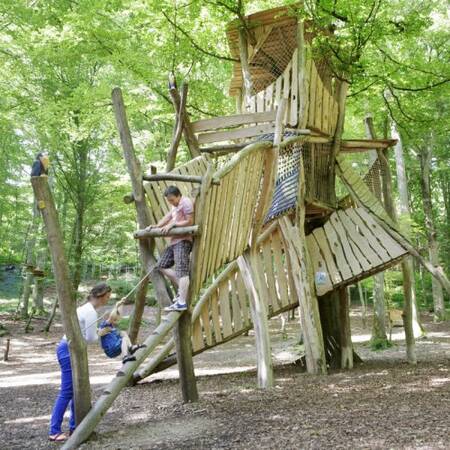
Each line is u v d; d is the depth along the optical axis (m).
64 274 4.62
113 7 11.54
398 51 12.72
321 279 9.35
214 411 5.55
